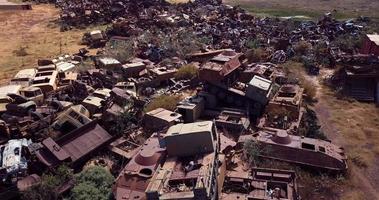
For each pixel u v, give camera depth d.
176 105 34.34
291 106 32.88
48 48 56.78
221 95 35.12
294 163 27.39
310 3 90.12
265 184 24.12
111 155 28.44
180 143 22.17
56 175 24.62
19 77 39.06
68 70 43.31
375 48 45.34
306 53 51.59
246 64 39.56
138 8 73.94
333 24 62.25
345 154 29.53
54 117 30.84
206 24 63.19
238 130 31.19
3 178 23.70
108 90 36.12
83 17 70.75
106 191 23.59
